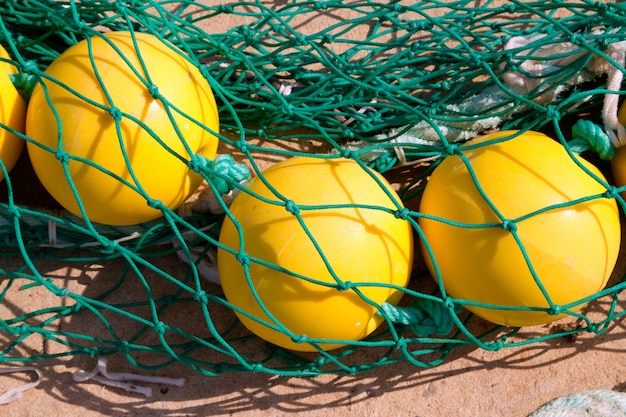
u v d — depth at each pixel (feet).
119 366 5.40
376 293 4.90
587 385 5.33
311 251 4.81
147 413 5.34
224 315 5.45
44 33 5.39
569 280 4.84
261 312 4.91
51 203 5.48
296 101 5.40
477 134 5.46
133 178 4.85
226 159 5.11
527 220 4.81
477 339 5.16
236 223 4.87
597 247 4.85
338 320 4.88
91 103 4.82
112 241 5.04
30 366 5.38
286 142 5.60
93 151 4.86
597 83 5.45
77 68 4.91
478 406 5.33
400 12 5.33
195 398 5.36
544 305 4.89
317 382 5.38
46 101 4.91
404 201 5.40
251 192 4.84
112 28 5.47
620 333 5.38
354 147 5.43
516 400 5.33
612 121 5.11
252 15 5.43
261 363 5.31
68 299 5.45
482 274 4.86
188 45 5.37
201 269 5.41
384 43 5.44
